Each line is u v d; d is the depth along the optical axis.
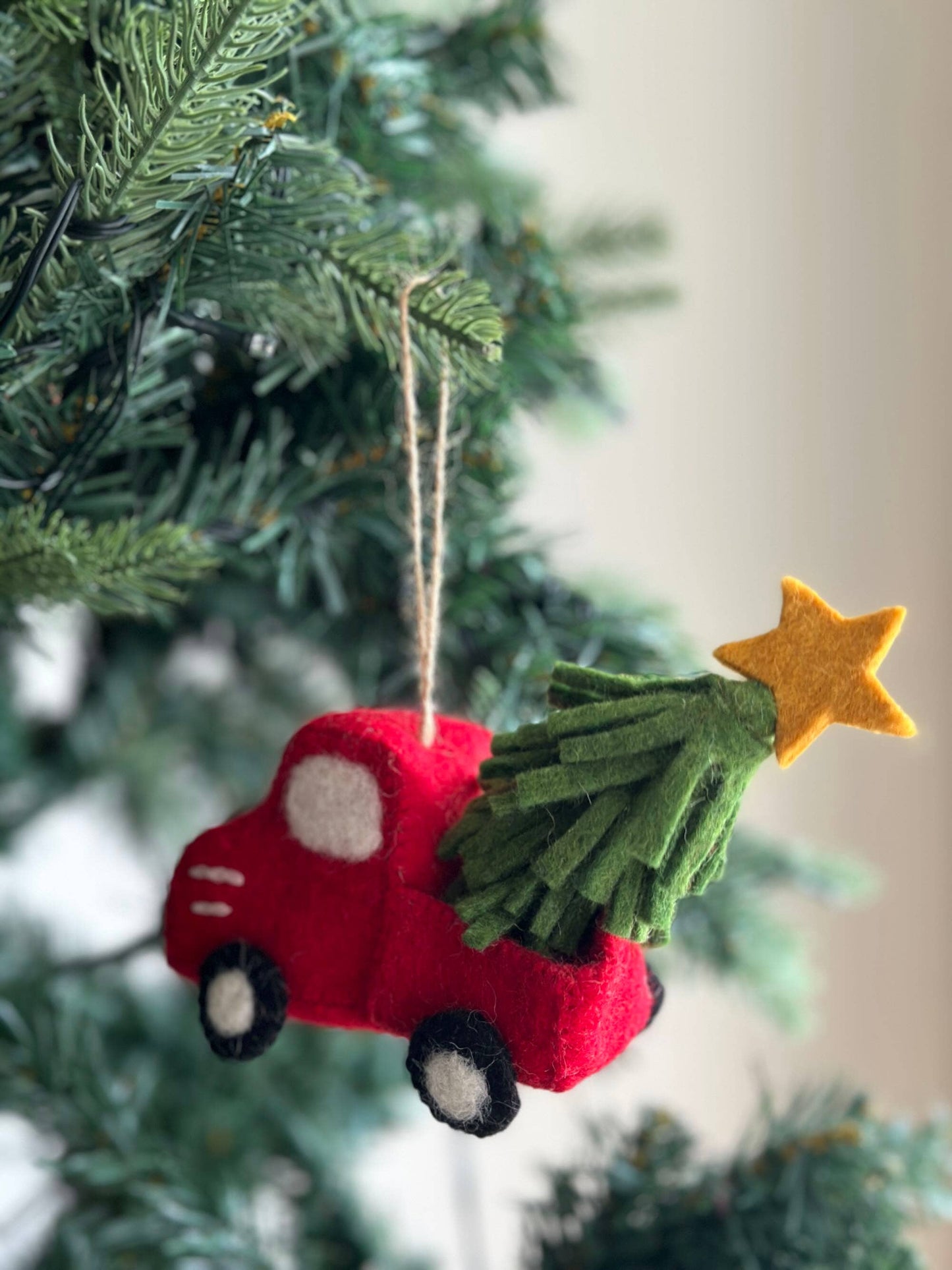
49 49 0.29
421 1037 0.26
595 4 0.79
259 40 0.24
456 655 0.42
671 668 0.42
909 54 0.77
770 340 0.80
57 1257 0.43
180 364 0.37
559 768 0.25
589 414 0.56
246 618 0.50
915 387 0.78
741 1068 0.83
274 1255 0.46
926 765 0.78
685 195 0.80
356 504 0.39
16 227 0.28
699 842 0.25
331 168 0.29
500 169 0.47
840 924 0.80
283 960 0.29
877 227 0.78
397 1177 0.81
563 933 0.26
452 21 0.45
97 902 0.73
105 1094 0.44
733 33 0.79
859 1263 0.41
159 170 0.25
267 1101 0.54
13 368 0.29
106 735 0.56
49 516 0.33
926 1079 0.79
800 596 0.25
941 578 0.77
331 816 0.29
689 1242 0.42
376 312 0.31
